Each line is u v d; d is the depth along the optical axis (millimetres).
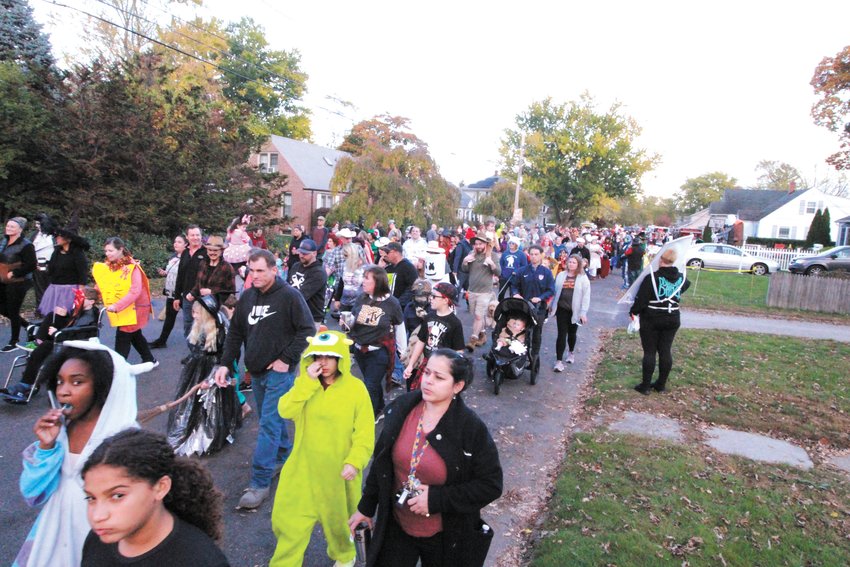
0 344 8508
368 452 3477
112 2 27469
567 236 21828
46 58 23031
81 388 2502
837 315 17188
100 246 15633
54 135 16516
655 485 5133
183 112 21266
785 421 7164
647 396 7918
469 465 2756
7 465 4980
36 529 2492
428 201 30859
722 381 8734
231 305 6871
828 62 25781
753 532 4434
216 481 4934
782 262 33000
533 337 8578
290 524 3424
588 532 4266
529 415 7199
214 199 20422
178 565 1697
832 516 4793
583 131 64125
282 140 42250
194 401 5285
